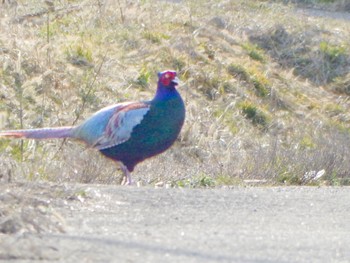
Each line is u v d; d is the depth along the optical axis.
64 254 15.28
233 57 47.75
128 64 41.94
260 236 18.11
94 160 27.47
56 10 45.19
